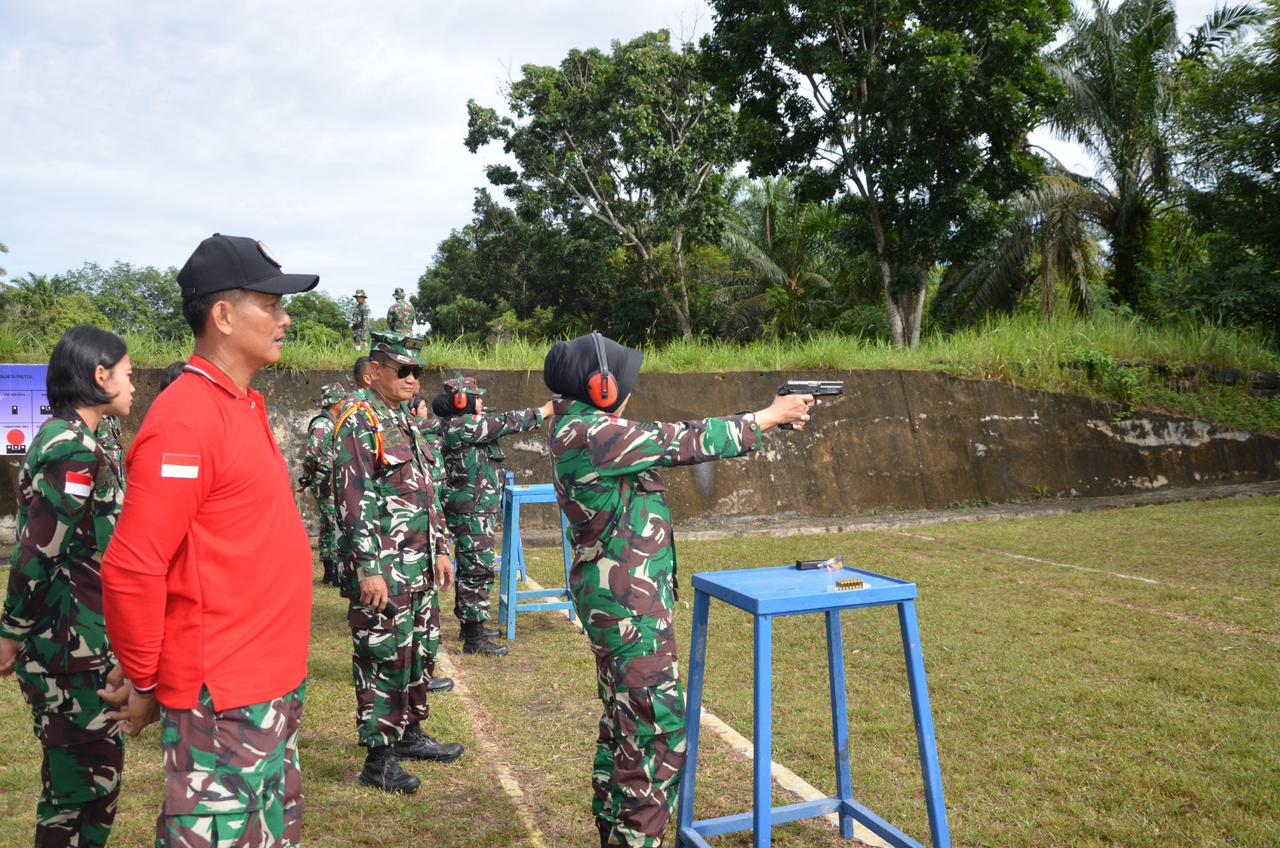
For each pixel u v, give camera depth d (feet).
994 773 11.87
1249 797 10.86
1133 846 9.86
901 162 55.62
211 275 6.41
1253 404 47.34
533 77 75.92
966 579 24.48
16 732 13.38
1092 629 19.04
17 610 7.47
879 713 14.23
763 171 61.31
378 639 11.57
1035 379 44.86
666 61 74.49
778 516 39.19
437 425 18.39
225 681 6.09
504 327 90.48
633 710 8.28
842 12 54.90
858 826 10.46
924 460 41.96
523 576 25.38
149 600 5.73
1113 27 64.23
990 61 53.21
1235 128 56.44
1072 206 64.49
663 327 80.79
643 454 8.18
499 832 10.40
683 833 9.39
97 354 7.78
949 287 73.05
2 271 90.89
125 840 10.02
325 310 131.13
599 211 81.61
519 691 15.74
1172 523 33.47
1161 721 13.51
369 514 11.39
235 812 6.05
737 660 17.28
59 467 7.40
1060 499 42.65
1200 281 56.85
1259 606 20.51
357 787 11.65
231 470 6.16
